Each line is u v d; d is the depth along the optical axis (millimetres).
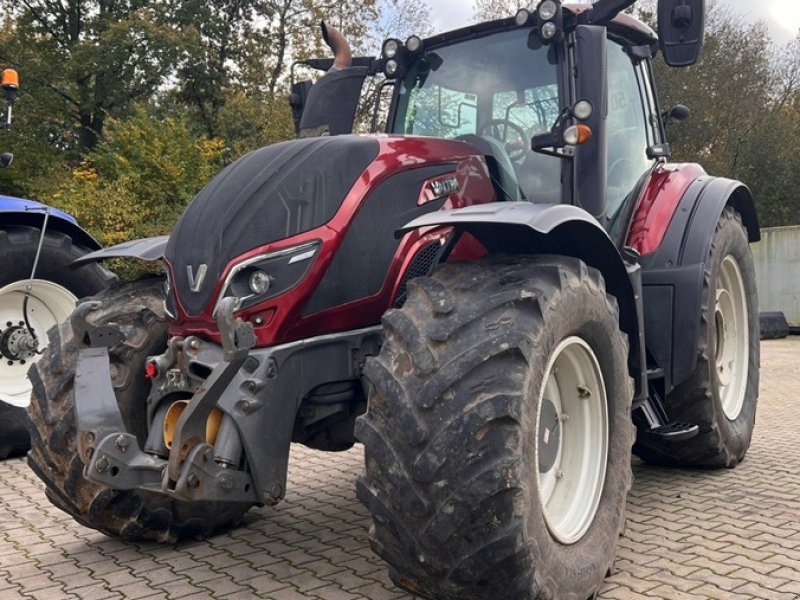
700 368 4066
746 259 4879
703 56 25422
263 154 3076
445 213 2611
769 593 2766
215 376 2504
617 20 4031
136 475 2682
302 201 2838
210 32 26703
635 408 3455
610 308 2908
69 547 3418
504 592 2309
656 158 4340
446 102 3885
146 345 3285
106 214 14742
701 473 4562
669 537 3396
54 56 25297
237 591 2861
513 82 3695
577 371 2871
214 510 3439
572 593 2527
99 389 2809
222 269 2754
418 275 3057
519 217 2455
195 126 26703
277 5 26219
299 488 4367
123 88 25891
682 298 3885
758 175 26188
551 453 2854
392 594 2807
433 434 2254
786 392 8008
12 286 5379
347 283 2875
